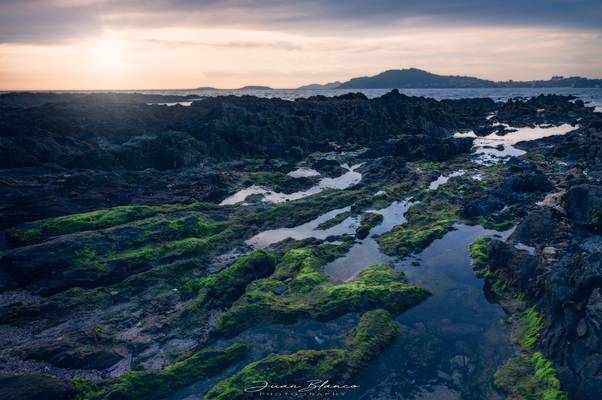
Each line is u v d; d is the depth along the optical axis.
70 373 22.55
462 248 36.34
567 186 47.00
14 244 37.50
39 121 75.19
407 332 25.38
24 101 153.12
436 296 29.25
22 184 49.31
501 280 29.94
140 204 47.78
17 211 42.56
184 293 30.72
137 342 25.22
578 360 20.44
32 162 58.94
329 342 24.45
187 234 39.56
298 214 45.75
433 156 70.69
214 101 102.12
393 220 44.00
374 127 93.44
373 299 27.72
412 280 31.44
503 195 46.19
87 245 34.84
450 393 20.36
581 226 35.34
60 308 28.31
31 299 30.06
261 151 75.62
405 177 58.41
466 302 28.41
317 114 96.38
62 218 40.34
